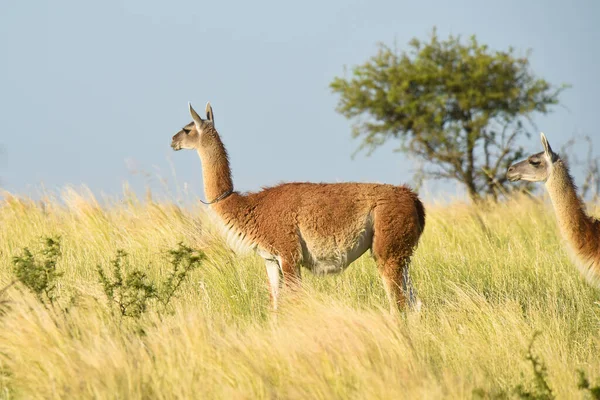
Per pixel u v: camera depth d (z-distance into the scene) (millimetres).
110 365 23781
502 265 39844
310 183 35688
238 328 30531
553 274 37500
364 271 38750
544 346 27891
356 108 88500
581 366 27172
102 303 30641
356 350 25031
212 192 36656
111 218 48000
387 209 34375
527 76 86500
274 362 24781
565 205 33375
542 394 23203
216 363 24656
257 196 35906
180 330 26984
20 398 23984
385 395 22172
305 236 35094
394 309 31938
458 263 40594
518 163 34469
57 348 24938
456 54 89000
